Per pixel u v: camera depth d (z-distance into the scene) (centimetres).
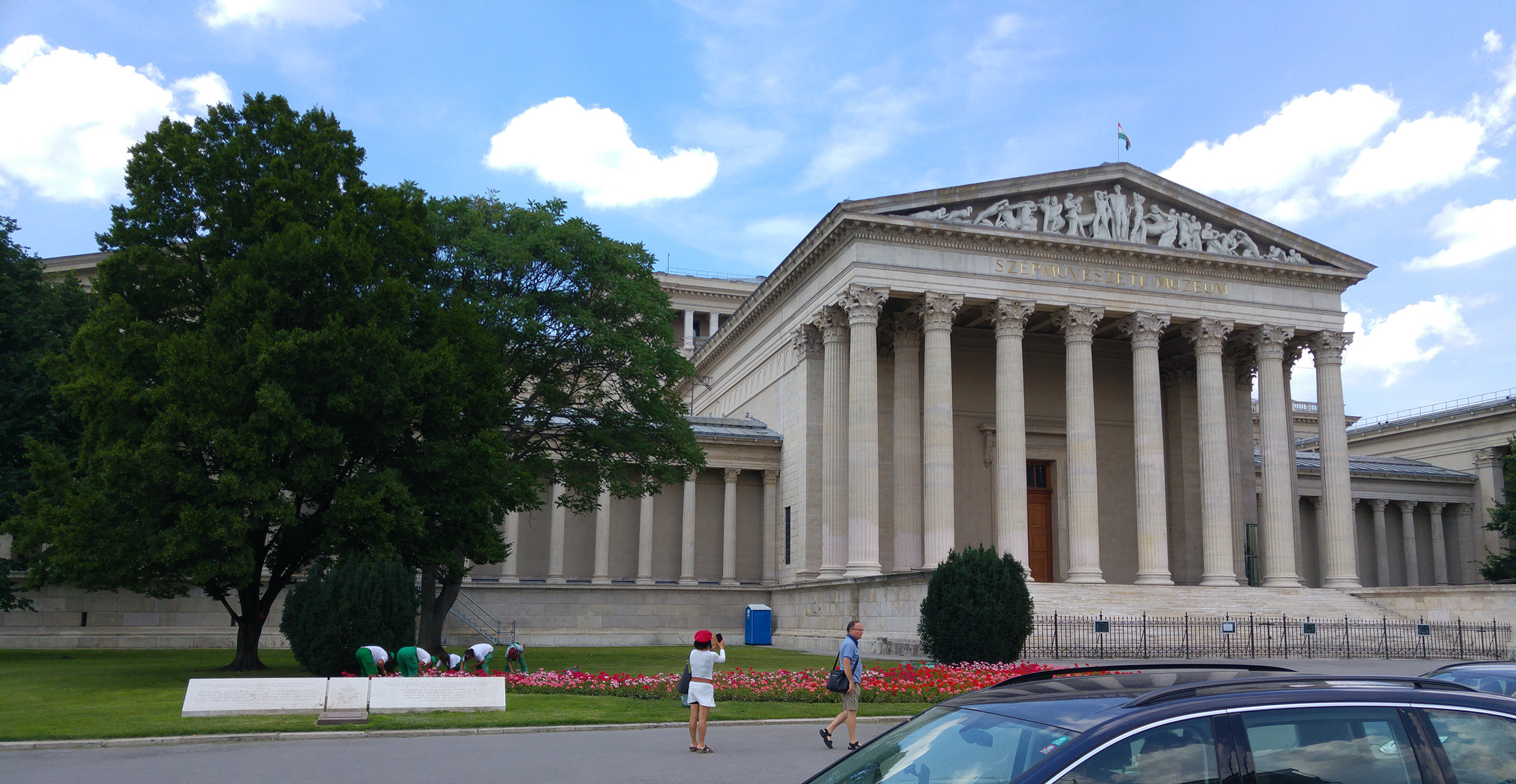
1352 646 5312
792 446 7056
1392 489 9656
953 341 7312
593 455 5175
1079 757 764
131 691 3259
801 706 3084
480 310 4612
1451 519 10000
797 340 6931
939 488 5969
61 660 4669
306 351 3616
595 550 7300
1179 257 6506
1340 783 793
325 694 2733
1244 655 5006
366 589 3581
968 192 6241
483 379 4178
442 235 4862
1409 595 6025
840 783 899
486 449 3856
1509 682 1867
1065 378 7456
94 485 3597
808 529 6588
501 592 6831
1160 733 787
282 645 5853
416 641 4688
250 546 3547
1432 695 848
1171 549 7356
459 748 2356
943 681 3422
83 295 5456
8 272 5266
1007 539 6041
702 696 2312
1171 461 7450
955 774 828
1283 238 6794
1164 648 5012
